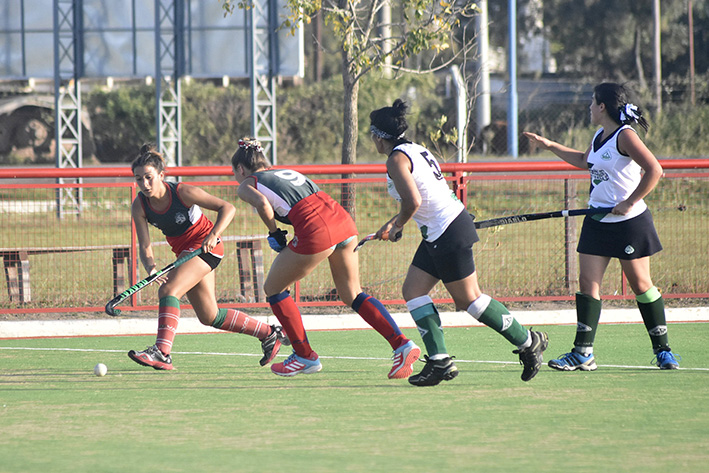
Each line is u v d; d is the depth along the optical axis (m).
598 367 24.11
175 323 23.78
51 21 71.50
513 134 106.94
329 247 21.72
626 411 19.17
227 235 38.12
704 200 40.94
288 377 23.16
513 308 33.81
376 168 31.62
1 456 16.11
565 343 28.34
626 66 167.38
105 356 26.61
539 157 106.25
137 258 32.31
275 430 17.80
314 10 41.41
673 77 164.12
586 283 23.19
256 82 65.94
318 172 31.48
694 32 165.00
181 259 23.44
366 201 39.41
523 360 21.56
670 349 25.53
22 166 116.38
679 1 163.75
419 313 21.55
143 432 17.72
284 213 22.00
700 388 21.44
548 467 15.27
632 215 22.55
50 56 71.69
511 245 39.12
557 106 133.50
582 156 23.83
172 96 70.69
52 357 26.44
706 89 115.69
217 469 15.27
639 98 110.38
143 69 70.81
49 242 41.06
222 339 29.66
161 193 23.20
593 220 22.88
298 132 115.56
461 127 51.88
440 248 20.84
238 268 34.94
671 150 103.12
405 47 41.41
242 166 22.62
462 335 29.72
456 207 21.03
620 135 22.08
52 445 16.81
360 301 22.41
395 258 36.88
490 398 20.45
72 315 32.53
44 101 117.19
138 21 70.62
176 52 69.19
